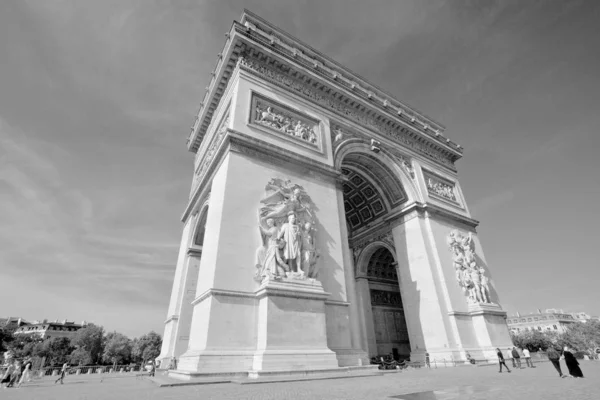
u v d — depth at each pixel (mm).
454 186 43750
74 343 116062
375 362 33531
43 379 33719
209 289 18328
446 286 31750
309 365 17719
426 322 31141
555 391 11055
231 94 28797
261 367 16391
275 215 22297
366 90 40375
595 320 119375
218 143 29328
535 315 188625
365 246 41719
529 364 27156
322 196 26578
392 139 39188
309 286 20359
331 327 21500
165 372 27219
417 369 24906
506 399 9523
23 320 190500
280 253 21172
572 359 16188
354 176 39625
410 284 33906
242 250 20344
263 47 29562
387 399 10039
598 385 12336
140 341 120062
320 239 24359
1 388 20781
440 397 10297
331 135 31984
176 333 30594
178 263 37625
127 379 26266
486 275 37344
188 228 37500
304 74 32000
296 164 26453
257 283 19891
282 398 10625
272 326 18047
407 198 37062
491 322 31484
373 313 40531
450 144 46938
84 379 31438
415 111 45688
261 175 23906
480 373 20109
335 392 11938
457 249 35125
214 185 24875
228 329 17781
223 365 16562
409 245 35406
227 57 29516
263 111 27578
